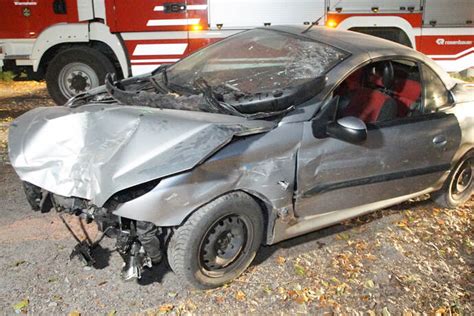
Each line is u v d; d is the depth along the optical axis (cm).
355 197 399
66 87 788
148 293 340
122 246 315
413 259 406
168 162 299
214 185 319
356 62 391
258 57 426
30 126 363
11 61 769
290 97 346
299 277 370
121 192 309
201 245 330
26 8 736
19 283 339
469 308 352
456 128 450
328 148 365
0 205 441
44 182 324
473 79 871
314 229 391
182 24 745
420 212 489
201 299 338
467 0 781
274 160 341
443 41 795
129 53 755
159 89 412
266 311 332
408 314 341
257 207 347
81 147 328
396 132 406
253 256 363
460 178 495
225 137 311
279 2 746
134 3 734
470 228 466
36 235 396
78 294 333
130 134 322
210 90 354
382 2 767
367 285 367
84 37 749
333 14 762
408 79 442
